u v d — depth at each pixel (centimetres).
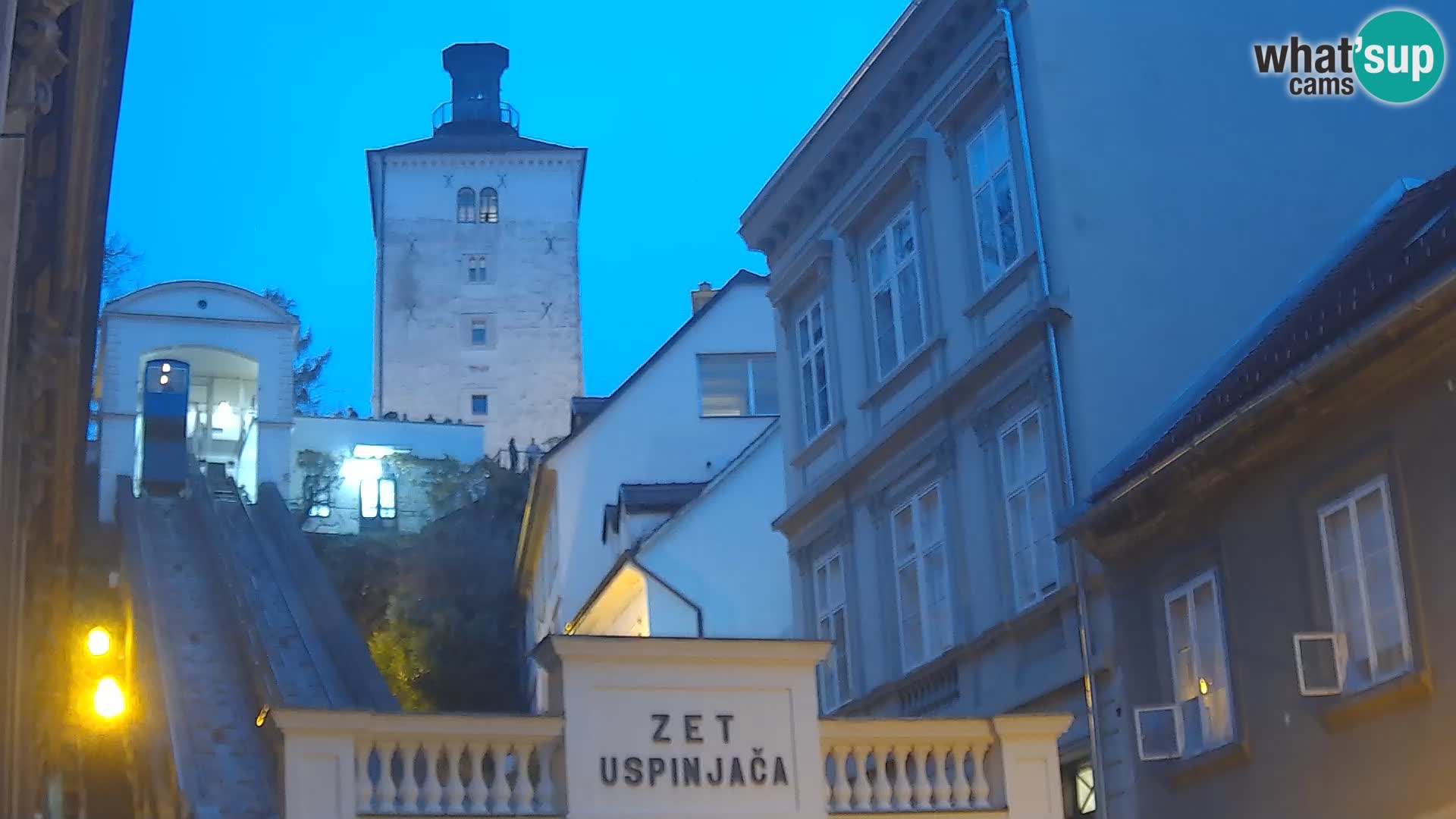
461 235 8644
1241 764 1817
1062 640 2145
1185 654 1936
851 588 2716
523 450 7775
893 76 2586
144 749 2681
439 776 1527
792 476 2983
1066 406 2127
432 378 8412
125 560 4156
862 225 2752
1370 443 1645
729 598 3553
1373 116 2300
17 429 1688
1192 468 1864
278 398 6838
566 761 1540
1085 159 2200
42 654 2547
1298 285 2141
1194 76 2269
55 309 1852
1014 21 2295
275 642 3509
